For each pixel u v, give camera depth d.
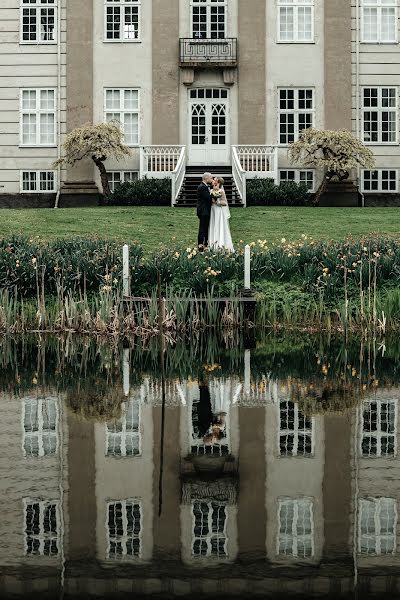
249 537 4.94
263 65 33.78
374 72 33.94
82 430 7.62
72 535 4.97
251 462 6.50
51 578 4.41
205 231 18.38
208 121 33.94
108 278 15.80
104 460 6.58
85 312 15.21
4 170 34.19
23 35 34.12
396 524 5.14
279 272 16.70
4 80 34.09
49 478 6.09
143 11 33.72
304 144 31.77
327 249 17.00
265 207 29.47
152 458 6.63
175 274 16.61
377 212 27.41
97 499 5.60
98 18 33.75
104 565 4.57
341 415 8.18
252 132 33.88
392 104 34.09
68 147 32.34
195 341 14.23
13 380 10.38
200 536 4.93
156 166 33.31
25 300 16.30
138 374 10.82
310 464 6.42
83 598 4.18
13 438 7.31
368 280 16.09
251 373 10.85
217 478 6.07
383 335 14.88
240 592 4.24
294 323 15.84
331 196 33.31
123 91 33.84
